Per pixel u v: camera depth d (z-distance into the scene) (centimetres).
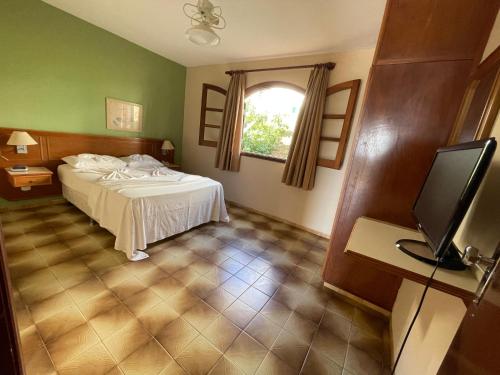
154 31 297
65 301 154
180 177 300
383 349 148
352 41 253
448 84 139
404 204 160
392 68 152
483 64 117
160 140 421
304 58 308
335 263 193
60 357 119
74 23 281
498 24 118
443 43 138
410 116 151
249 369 126
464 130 129
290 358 135
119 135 361
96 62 312
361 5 190
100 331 136
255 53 325
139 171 303
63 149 302
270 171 363
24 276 173
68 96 295
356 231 129
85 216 281
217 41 204
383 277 175
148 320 148
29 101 266
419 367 95
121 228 205
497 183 80
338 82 287
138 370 118
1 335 51
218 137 403
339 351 143
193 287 185
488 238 77
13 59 247
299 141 312
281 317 165
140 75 366
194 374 120
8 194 269
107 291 168
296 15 216
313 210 328
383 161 163
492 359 43
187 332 143
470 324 57
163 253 228
